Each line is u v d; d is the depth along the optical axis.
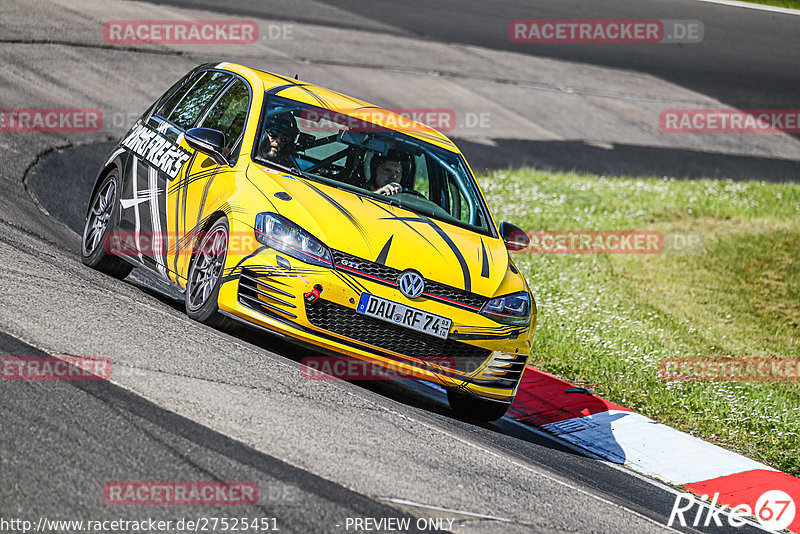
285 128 25.38
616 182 65.25
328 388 20.98
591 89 88.81
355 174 25.23
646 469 24.95
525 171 63.53
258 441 16.25
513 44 96.75
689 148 79.75
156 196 25.94
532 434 25.88
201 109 27.53
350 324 21.84
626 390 31.09
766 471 25.56
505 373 23.39
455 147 28.44
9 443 13.97
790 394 33.84
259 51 74.06
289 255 21.77
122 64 61.72
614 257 49.34
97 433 14.95
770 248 54.09
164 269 25.17
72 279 24.30
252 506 13.69
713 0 132.00
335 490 15.04
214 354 20.70
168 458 14.65
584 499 18.94
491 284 23.20
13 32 60.72
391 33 90.38
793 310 44.34
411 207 25.05
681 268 48.84
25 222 30.95
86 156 44.66
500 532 15.20
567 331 36.06
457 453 19.28
